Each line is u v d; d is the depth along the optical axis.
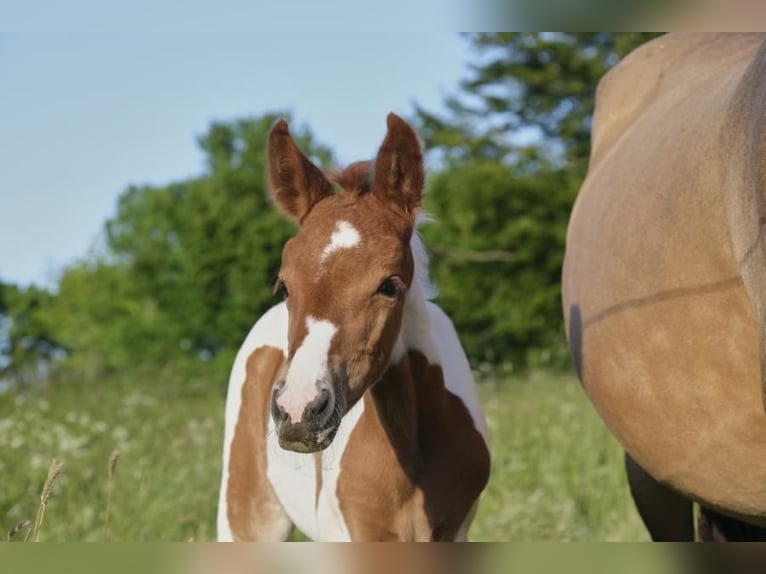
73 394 9.94
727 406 2.85
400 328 3.20
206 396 11.09
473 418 3.73
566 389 8.45
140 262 24.61
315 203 3.38
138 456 6.46
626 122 4.14
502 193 19.81
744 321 2.73
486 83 19.94
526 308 19.30
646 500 3.85
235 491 4.14
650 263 3.05
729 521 3.51
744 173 2.57
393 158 3.26
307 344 2.93
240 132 27.30
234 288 21.98
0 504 5.36
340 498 3.47
